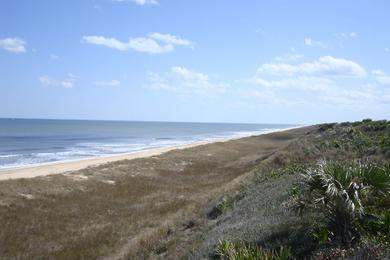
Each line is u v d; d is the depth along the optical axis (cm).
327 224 764
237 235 989
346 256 614
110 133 14700
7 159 5253
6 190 2230
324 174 717
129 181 3005
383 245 604
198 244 1133
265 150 5488
